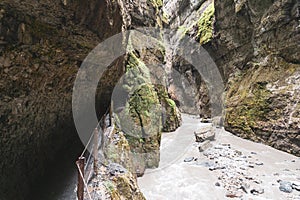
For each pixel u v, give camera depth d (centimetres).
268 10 1181
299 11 1014
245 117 1228
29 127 487
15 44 352
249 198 647
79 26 394
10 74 373
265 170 829
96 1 374
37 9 328
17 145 444
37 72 443
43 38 397
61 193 521
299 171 809
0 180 383
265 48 1245
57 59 477
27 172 489
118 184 518
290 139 966
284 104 1034
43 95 506
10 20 331
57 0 308
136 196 543
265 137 1090
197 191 703
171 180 774
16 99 405
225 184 740
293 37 1056
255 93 1218
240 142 1150
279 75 1127
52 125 622
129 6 888
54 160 651
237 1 1373
